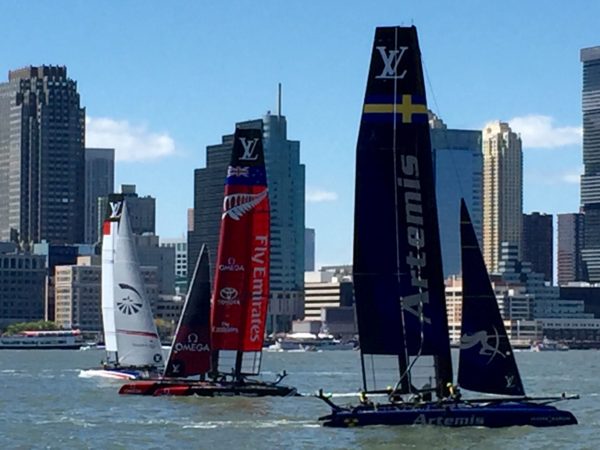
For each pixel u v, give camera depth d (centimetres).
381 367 10100
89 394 15450
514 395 10181
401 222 10038
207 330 13725
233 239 13312
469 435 9906
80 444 10156
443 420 10044
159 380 14212
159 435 10600
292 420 11394
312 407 12638
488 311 10144
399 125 10025
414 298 10056
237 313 13362
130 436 10569
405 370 10081
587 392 18088
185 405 12875
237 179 13262
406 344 10062
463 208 10150
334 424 10169
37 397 15525
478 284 10150
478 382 10131
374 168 10044
